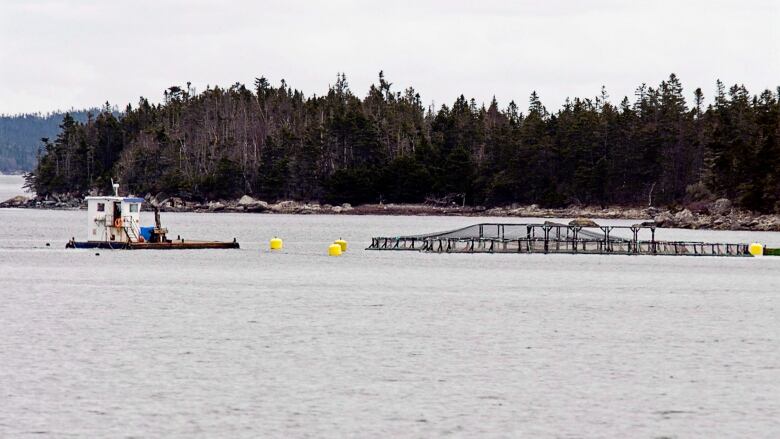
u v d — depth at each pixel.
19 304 91.25
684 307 94.38
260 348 68.44
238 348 68.31
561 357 66.44
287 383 57.62
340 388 56.50
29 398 53.56
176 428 48.41
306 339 72.44
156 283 112.00
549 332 77.44
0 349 67.06
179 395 54.53
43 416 50.16
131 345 69.12
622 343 72.38
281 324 79.94
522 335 75.69
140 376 59.03
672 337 75.44
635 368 62.94
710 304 97.00
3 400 53.09
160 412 51.09
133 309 88.44
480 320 83.81
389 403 53.34
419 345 70.56
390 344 70.75
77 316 83.38
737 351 69.38
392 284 113.69
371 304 94.19
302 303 94.44
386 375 60.06
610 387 57.53
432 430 48.56
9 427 48.28
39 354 65.44
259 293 102.88
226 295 100.62
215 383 57.38
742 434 48.50
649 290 109.69
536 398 54.81
